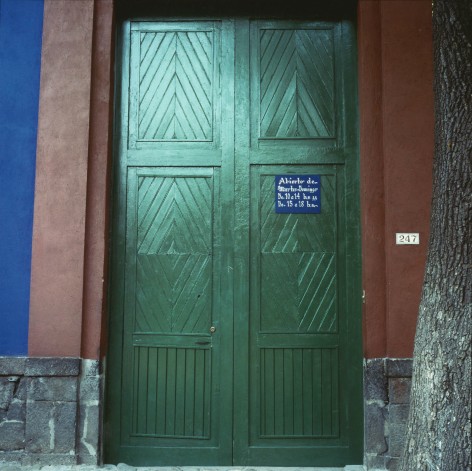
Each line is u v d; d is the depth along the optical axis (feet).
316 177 16.40
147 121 16.67
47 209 15.66
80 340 15.34
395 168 15.43
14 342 15.44
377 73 15.93
